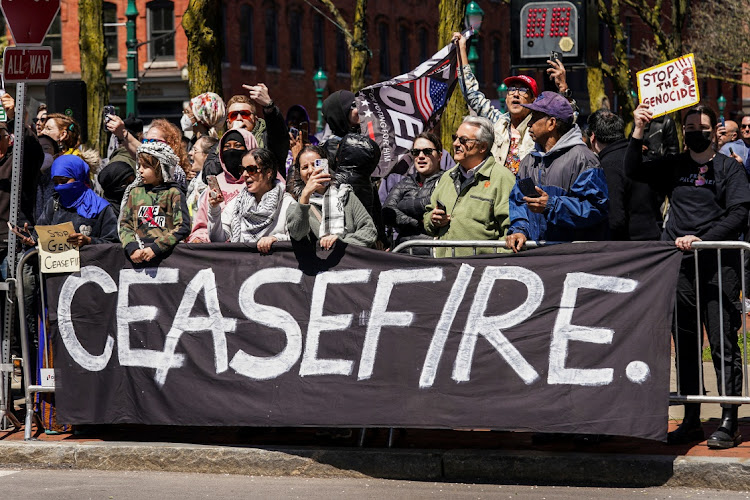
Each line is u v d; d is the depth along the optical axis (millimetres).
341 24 34375
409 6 65250
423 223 10523
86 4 22922
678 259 8508
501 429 8633
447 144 19266
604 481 8414
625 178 9586
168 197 9609
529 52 11711
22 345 9836
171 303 9453
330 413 8969
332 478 8844
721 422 8867
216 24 19828
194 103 12578
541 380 8609
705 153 8922
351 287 9023
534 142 9477
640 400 8422
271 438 9648
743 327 8781
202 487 8555
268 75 55531
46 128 12367
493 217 9281
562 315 8617
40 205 11406
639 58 67375
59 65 51719
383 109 11906
